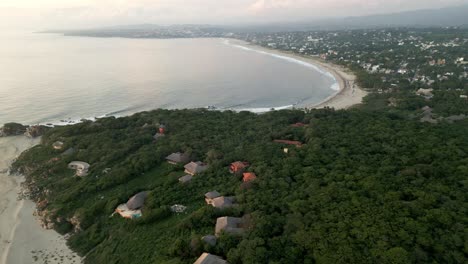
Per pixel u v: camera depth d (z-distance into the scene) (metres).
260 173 81.88
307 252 52.53
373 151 89.31
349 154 88.38
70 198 82.06
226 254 54.59
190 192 79.19
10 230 76.75
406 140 94.44
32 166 102.62
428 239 51.88
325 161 84.56
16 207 86.00
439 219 56.19
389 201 62.59
